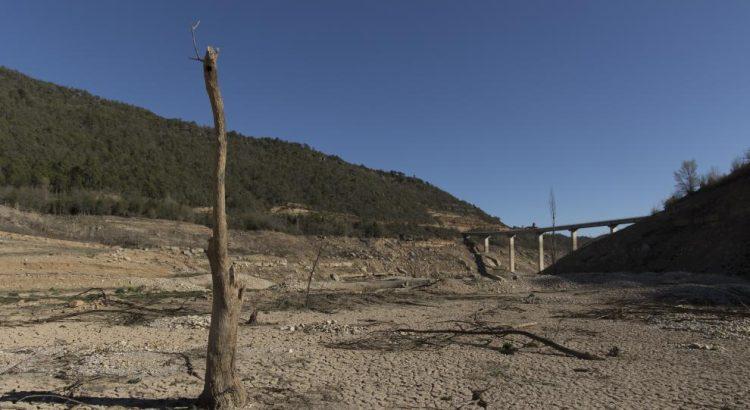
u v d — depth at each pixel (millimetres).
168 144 94562
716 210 40094
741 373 9289
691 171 50781
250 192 95125
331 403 7617
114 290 26469
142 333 14531
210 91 6996
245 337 14062
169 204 63344
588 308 21766
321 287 34594
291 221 81000
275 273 46438
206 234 57344
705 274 33281
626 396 7867
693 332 14289
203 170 90375
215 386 7156
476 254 92000
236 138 124562
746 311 18422
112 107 102938
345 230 84125
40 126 74062
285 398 7859
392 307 23625
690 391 8086
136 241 46188
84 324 16016
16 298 21984
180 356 10914
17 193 49406
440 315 20047
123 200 59312
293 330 15383
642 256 42969
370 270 65438
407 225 101812
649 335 13938
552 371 9711
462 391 8328
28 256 28797
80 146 74188
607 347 12227
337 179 119500
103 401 7559
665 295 23781
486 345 12562
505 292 32719
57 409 7133
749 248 33812
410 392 8297
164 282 29359
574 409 7242
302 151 133500
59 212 51375
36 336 13609
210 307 21453
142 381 8773
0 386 8320
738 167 44406
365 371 9836
